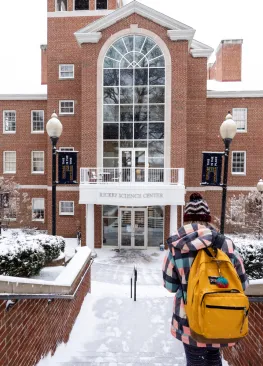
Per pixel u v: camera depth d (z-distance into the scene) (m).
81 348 5.83
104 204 19.89
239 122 24.53
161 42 20.52
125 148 21.09
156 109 20.89
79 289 7.56
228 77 27.47
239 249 6.05
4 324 3.51
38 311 4.64
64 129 24.47
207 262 2.22
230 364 4.89
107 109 21.12
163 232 21.27
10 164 26.61
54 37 24.34
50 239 7.86
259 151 24.39
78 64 24.22
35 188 26.38
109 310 7.75
